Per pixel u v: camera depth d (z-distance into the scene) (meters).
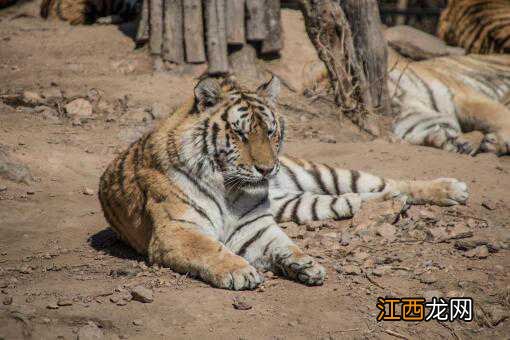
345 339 6.88
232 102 8.68
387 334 7.03
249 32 17.77
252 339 6.78
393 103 16.39
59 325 6.96
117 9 23.22
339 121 16.16
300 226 10.12
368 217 9.87
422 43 20.70
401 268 8.46
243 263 7.90
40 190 11.73
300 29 19.95
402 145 14.41
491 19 21.69
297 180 10.72
